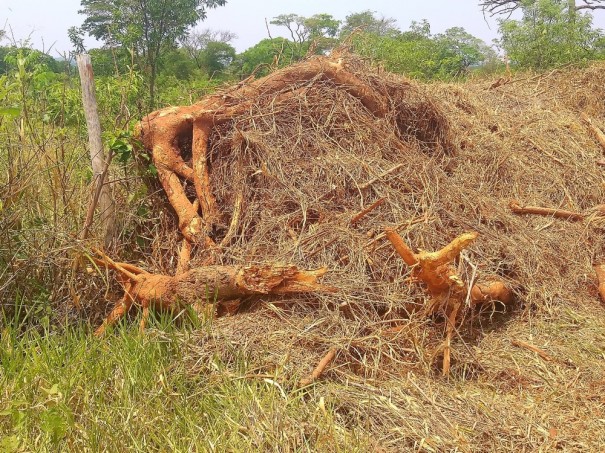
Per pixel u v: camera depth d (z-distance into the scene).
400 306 4.09
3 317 4.14
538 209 5.72
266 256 4.48
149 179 5.24
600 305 4.84
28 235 4.38
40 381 3.41
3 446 2.82
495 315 4.61
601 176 6.64
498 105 8.02
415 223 4.61
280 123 5.29
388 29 22.06
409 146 5.70
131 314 4.42
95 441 3.04
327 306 4.06
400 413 3.32
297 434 3.11
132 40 12.66
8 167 4.40
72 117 5.99
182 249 4.80
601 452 3.15
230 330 3.88
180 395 3.43
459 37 21.77
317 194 4.84
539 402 3.62
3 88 4.41
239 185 4.96
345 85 5.62
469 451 3.09
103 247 4.55
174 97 7.93
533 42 13.60
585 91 8.82
